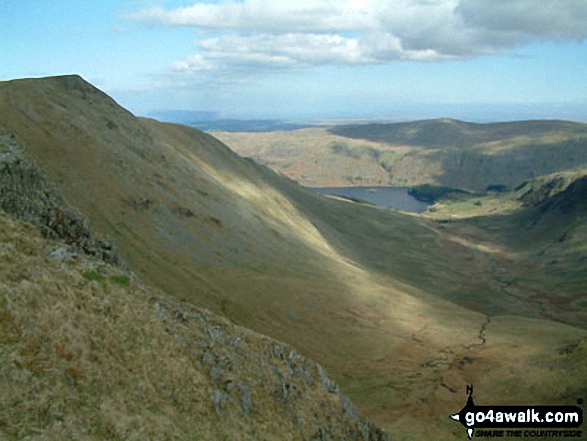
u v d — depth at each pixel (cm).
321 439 2666
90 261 2686
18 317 1739
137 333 2264
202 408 2100
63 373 1662
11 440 1317
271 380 2792
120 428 1616
